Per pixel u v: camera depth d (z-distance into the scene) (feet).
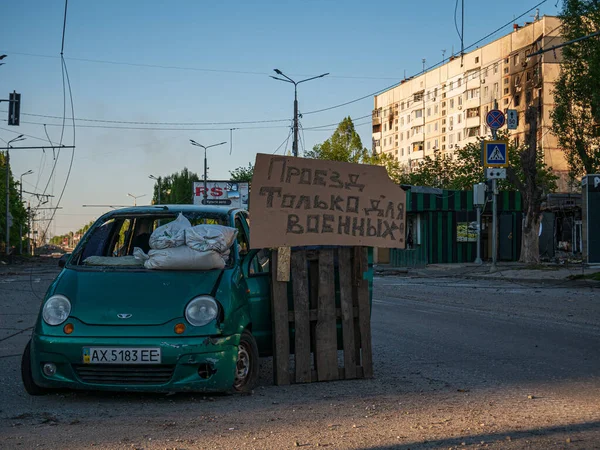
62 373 18.44
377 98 407.03
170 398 19.10
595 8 139.03
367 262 22.67
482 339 31.65
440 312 43.93
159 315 18.54
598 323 37.73
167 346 18.02
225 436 15.02
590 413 17.15
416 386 20.95
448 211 123.65
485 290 62.90
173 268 20.04
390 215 22.61
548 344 30.01
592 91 145.89
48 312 18.98
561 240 140.46
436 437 14.90
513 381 21.65
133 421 16.42
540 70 250.78
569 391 19.99
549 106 247.91
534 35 256.52
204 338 18.29
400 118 379.14
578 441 14.58
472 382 21.52
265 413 17.26
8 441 14.62
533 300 52.08
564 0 142.61
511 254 124.26
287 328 21.56
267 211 21.17
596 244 89.76
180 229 20.71
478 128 297.94
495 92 282.77
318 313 22.00
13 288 68.28
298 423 16.19
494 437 14.89
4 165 251.19
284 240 21.33
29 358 19.21
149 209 23.89
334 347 22.08
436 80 335.06
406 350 28.45
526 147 103.60
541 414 17.04
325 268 22.18
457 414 17.08
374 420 16.48
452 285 70.64
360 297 22.54
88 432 15.37
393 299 54.03
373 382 21.71
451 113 320.70
